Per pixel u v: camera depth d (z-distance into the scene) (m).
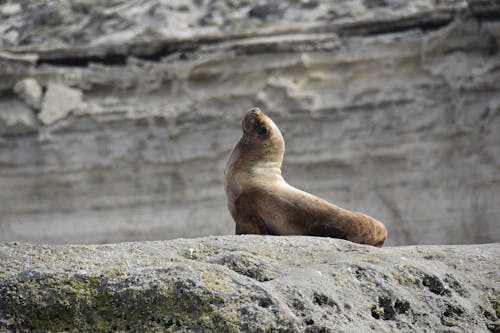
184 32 51.75
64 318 15.27
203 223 50.53
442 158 49.91
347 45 50.62
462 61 49.91
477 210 49.12
